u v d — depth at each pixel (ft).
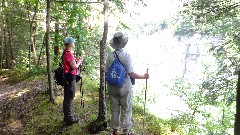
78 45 16.14
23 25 29.68
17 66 29.04
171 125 11.55
